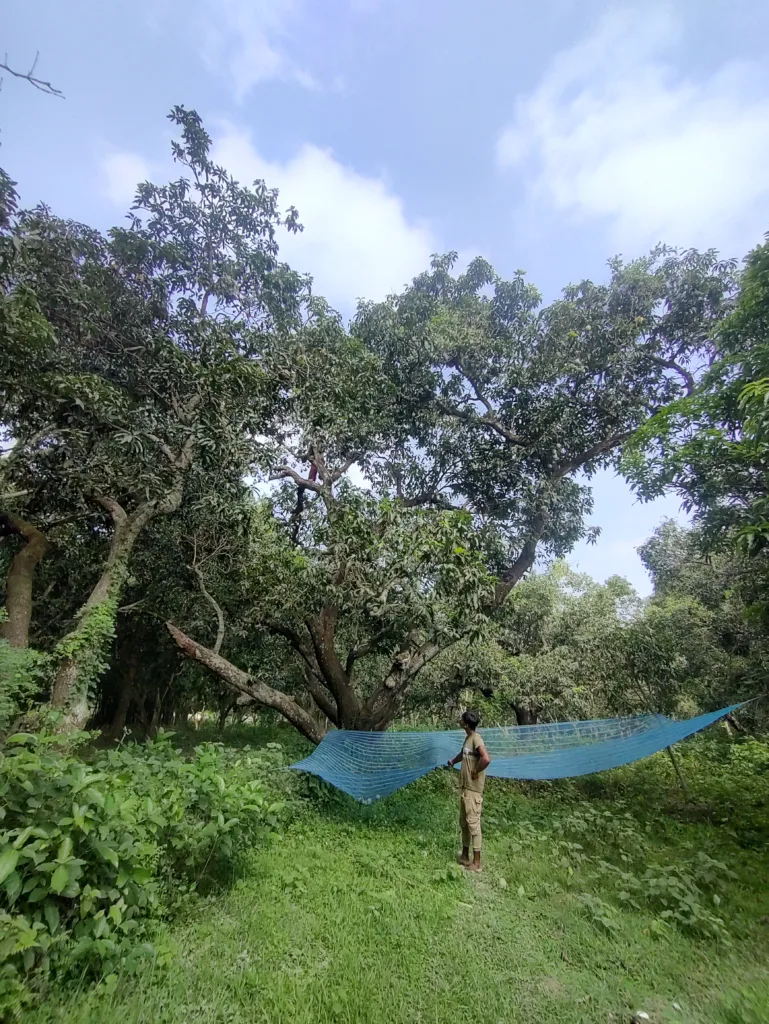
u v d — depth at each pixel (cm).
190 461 752
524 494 912
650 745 678
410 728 1155
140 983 253
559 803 735
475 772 476
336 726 862
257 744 1170
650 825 623
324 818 557
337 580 714
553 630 1145
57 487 891
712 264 928
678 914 363
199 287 898
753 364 565
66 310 757
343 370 852
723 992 284
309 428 825
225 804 377
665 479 643
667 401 962
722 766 982
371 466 1034
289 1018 242
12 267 657
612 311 992
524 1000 270
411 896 382
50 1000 230
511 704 1041
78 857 265
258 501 949
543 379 942
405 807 633
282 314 938
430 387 967
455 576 628
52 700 640
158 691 1441
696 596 1375
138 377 836
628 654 935
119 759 450
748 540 498
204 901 338
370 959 295
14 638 755
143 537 968
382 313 1034
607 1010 267
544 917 368
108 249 812
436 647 812
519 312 1059
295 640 880
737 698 1130
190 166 870
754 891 436
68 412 684
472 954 307
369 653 870
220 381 702
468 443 983
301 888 376
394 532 667
